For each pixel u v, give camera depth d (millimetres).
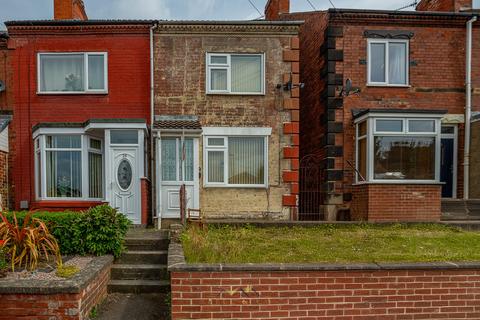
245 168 10156
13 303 4406
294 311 4539
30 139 10094
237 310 4504
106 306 5359
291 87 10062
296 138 10102
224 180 10008
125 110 10141
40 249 5766
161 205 9352
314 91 11555
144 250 6898
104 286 5691
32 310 4410
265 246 6234
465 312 4672
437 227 8125
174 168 9539
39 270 5176
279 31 10102
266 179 10039
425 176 9453
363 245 6371
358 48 10242
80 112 10125
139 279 6125
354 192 9922
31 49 10141
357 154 10008
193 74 10094
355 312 4590
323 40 10656
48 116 10109
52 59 10266
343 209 10062
